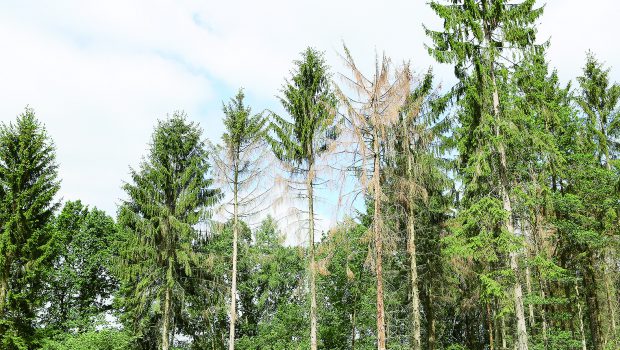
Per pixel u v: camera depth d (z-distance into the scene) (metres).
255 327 36.44
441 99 18.75
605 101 23.80
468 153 17.72
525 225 18.84
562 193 21.78
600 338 20.48
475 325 34.03
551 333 20.09
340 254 28.73
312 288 19.36
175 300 25.92
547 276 16.31
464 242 16.44
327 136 19.55
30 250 24.14
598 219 20.50
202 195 25.98
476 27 16.58
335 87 16.59
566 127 20.83
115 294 32.84
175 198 25.81
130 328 27.03
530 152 17.08
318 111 20.52
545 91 21.44
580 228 19.23
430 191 20.97
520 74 16.94
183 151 26.95
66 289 34.59
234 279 23.02
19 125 25.53
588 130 22.47
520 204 17.53
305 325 30.70
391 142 17.48
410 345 21.23
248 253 29.31
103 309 35.62
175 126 27.44
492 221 15.98
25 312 24.62
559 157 16.44
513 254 15.72
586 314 25.91
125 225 26.09
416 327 19.36
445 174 19.81
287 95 21.47
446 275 21.81
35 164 25.27
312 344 18.75
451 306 26.84
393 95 16.47
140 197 25.27
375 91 16.45
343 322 31.67
